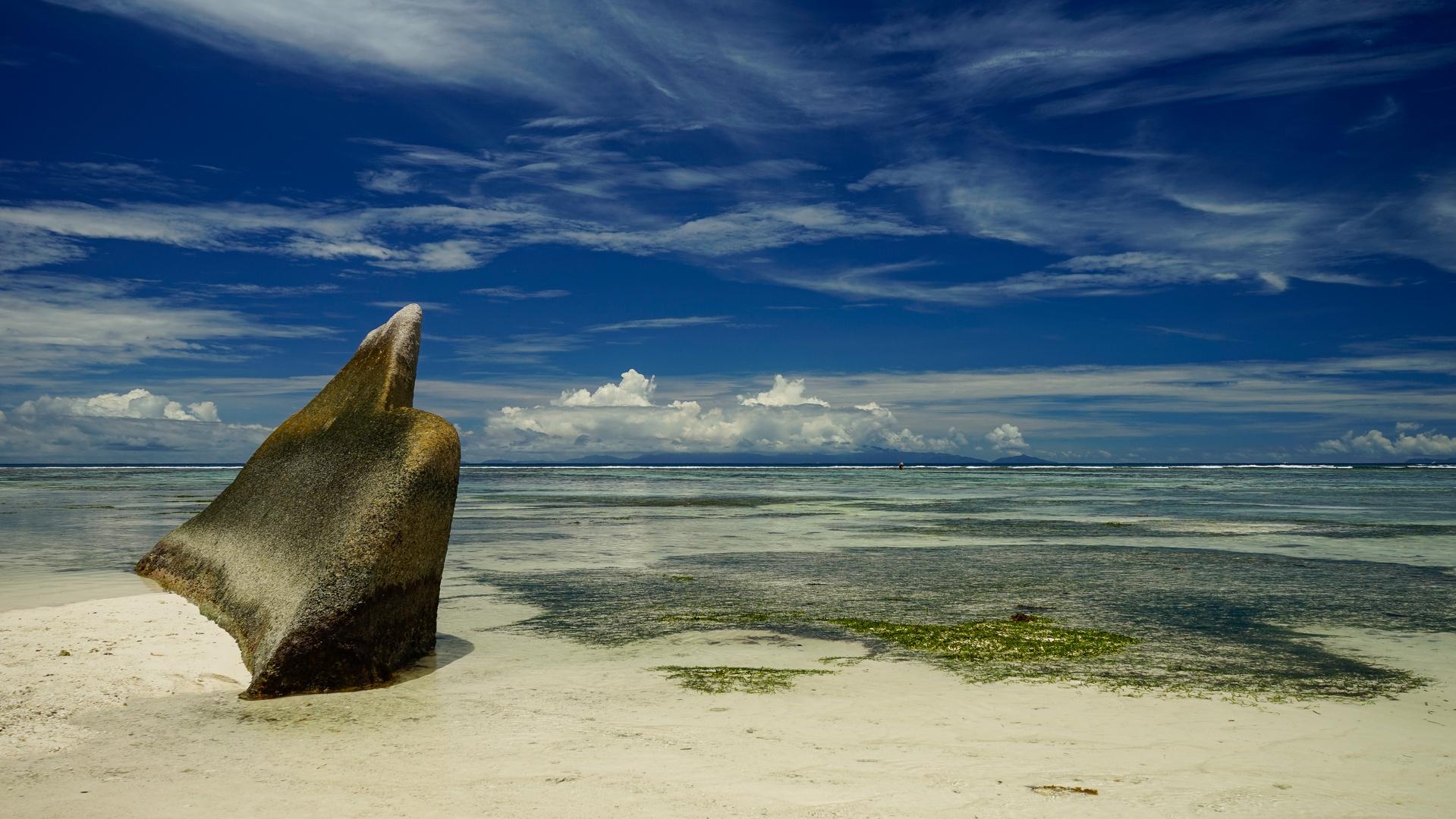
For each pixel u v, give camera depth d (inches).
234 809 205.3
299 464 432.1
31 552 721.6
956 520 1163.9
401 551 339.3
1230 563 704.4
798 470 6043.3
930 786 221.3
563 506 1497.3
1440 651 386.6
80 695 295.9
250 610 370.3
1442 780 227.8
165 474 3641.7
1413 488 2300.7
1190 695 313.3
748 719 282.0
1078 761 241.8
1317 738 263.3
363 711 289.6
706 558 738.2
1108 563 700.0
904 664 361.4
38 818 199.2
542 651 387.5
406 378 420.2
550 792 216.1
